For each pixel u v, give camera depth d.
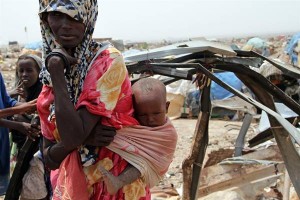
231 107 8.54
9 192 3.96
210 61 3.26
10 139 4.45
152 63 3.10
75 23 2.33
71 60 2.31
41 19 2.42
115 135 2.49
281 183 4.72
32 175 4.07
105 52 2.39
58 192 2.57
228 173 4.55
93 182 2.52
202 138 3.73
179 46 3.30
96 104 2.32
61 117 2.24
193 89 12.02
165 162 2.63
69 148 2.31
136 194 2.57
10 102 4.18
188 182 3.85
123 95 2.46
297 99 8.35
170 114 12.19
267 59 3.51
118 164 2.51
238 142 5.27
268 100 3.43
